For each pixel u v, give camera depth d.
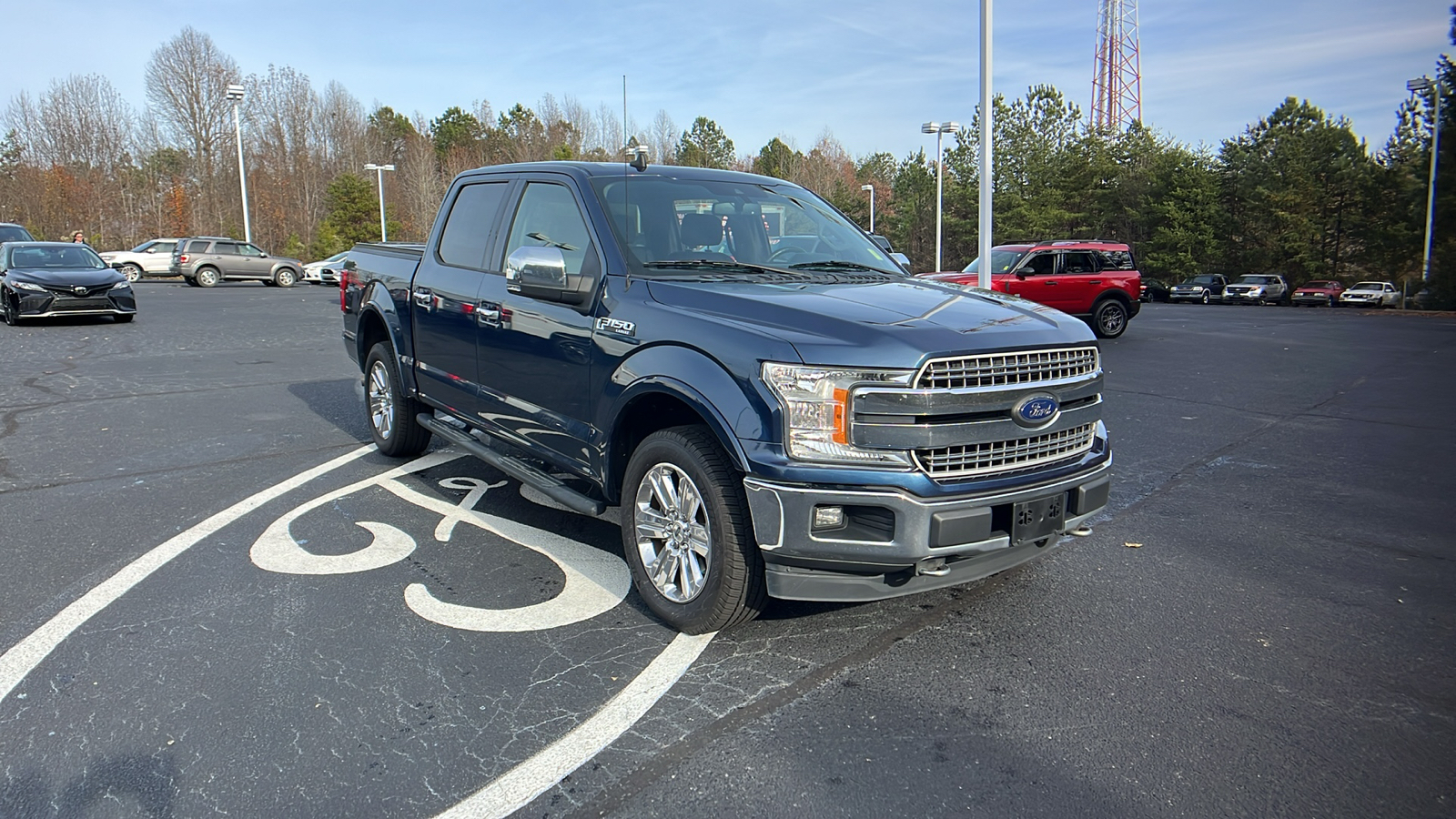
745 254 4.48
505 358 4.75
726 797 2.60
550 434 4.41
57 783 2.62
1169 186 52.34
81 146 55.81
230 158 61.31
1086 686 3.30
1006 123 54.28
